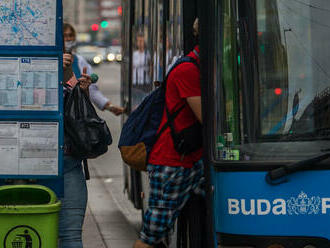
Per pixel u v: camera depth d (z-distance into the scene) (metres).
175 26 11.91
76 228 11.20
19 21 10.76
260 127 10.02
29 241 10.30
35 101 10.84
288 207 9.72
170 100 10.80
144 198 14.97
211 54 10.12
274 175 9.70
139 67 15.72
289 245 9.72
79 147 11.05
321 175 9.70
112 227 17.64
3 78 10.80
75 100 11.12
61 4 10.75
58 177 10.91
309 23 10.03
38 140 10.88
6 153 10.87
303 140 9.96
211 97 10.12
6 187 10.50
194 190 11.04
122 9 19.55
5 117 10.83
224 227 9.93
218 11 10.13
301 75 10.02
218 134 10.12
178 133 10.73
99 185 23.61
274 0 10.05
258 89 10.05
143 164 11.06
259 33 10.07
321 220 9.71
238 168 9.84
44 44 10.80
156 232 11.06
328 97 9.99
